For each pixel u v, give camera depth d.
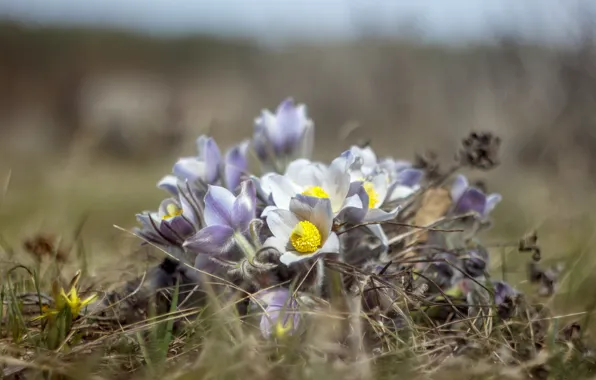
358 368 0.44
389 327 0.50
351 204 0.49
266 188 0.51
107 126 1.92
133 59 3.27
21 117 2.55
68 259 0.68
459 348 0.49
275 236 0.48
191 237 0.49
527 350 0.48
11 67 2.95
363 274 0.50
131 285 0.56
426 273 0.56
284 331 0.46
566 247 0.77
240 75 2.88
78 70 3.01
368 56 2.04
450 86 1.73
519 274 0.65
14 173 1.55
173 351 0.49
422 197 0.59
